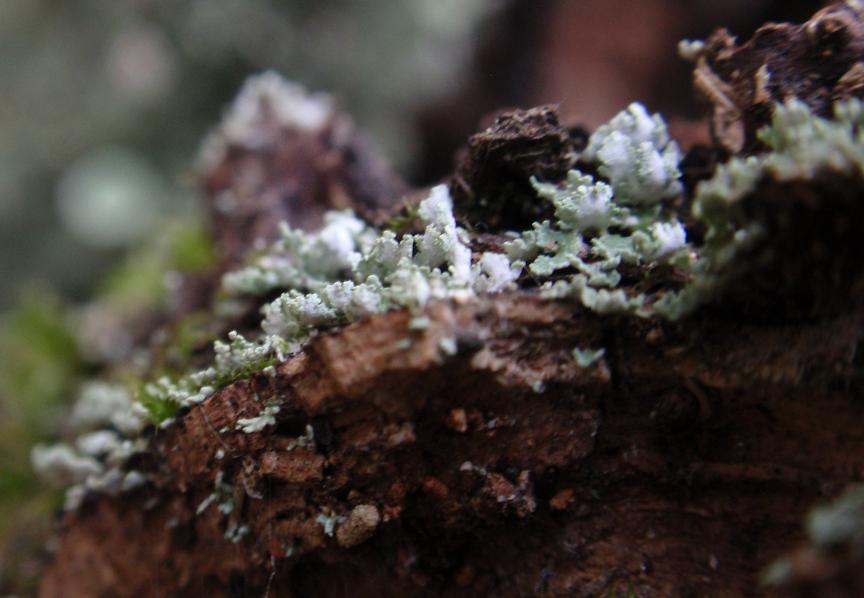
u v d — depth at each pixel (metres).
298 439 0.11
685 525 0.11
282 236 0.13
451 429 0.11
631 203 0.12
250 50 0.30
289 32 0.30
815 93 0.12
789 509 0.11
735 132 0.12
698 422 0.11
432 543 0.11
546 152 0.12
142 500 0.13
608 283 0.11
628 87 0.30
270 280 0.13
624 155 0.12
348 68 0.30
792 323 0.11
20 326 0.19
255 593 0.12
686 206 0.12
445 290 0.11
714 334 0.11
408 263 0.11
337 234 0.12
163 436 0.12
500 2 0.30
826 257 0.10
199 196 0.19
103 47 0.33
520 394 0.11
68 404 0.17
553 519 0.11
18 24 0.33
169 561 0.13
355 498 0.11
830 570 0.09
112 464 0.13
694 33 0.29
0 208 0.36
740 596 0.11
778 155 0.10
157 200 0.34
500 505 0.11
